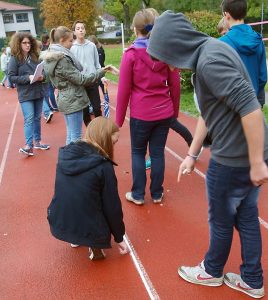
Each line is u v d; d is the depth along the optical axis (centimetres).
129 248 362
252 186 249
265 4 3231
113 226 324
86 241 318
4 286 321
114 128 324
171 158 596
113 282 318
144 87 389
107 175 311
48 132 815
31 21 6862
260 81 396
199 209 428
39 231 404
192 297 294
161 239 375
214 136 246
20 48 604
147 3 3688
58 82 509
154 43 230
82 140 328
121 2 4262
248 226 267
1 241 390
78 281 321
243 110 213
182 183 498
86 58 696
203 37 227
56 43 501
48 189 515
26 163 624
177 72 402
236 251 344
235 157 238
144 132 406
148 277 321
